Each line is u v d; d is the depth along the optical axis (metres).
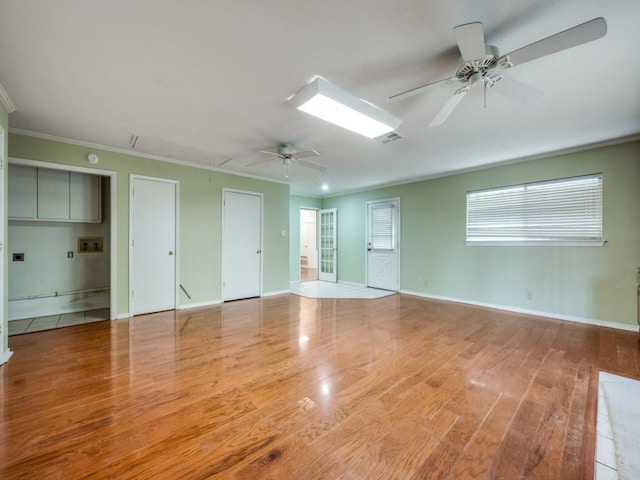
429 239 5.57
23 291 3.93
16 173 3.72
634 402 2.00
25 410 1.90
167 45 1.83
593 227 3.77
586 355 2.79
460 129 3.17
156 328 3.61
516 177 4.41
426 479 1.37
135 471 1.42
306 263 11.20
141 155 4.14
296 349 2.95
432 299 5.40
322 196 7.84
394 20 1.61
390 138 3.46
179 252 4.56
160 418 1.83
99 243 4.46
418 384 2.25
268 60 1.99
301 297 5.60
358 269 7.04
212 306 4.81
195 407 1.95
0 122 2.42
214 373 2.43
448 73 2.12
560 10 1.54
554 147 3.80
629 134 3.35
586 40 1.46
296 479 1.37
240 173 5.31
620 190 3.56
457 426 1.76
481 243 4.80
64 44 1.82
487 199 4.77
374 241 6.65
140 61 2.00
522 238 4.38
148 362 2.63
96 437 1.65
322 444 1.60
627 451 1.55
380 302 5.15
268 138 3.48
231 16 1.59
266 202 5.75
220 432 1.70
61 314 4.17
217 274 5.04
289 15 1.58
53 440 1.62
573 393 2.12
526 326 3.71
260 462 1.48
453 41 1.79
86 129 3.22
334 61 2.00
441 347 3.00
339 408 1.94
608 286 3.66
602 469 1.43
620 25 1.63
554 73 2.11
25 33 1.71
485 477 1.38
